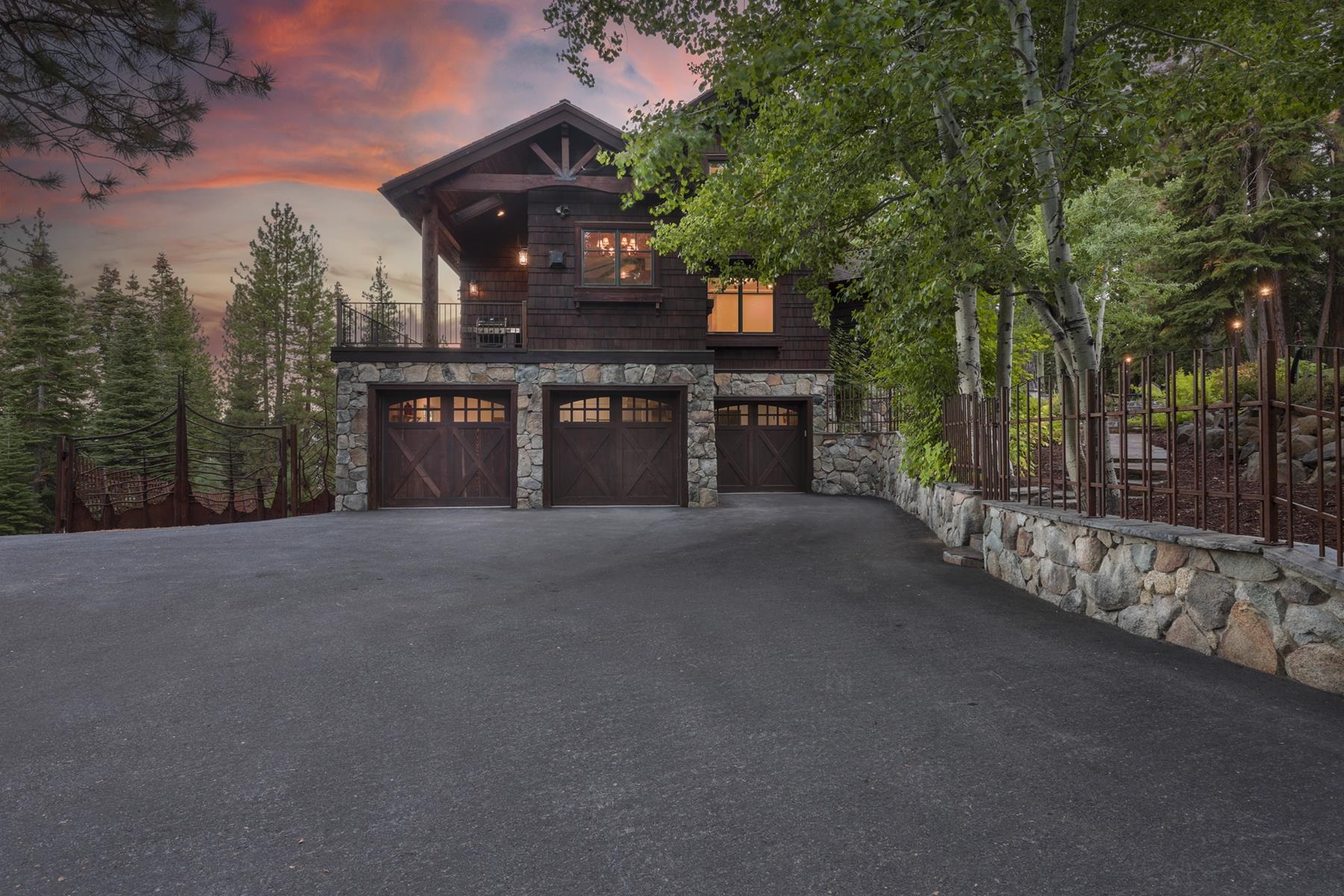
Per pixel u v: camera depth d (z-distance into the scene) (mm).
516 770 2648
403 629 4723
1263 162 21812
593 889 1882
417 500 13383
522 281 17984
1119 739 2844
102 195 7012
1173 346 23828
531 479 13391
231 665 3961
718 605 5402
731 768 2637
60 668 3904
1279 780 2467
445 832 2201
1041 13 7031
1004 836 2129
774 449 16828
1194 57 7055
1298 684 3441
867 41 5262
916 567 7000
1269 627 3617
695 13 6875
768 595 5738
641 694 3484
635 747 2852
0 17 6016
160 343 36375
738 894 1853
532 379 13500
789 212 8359
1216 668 3736
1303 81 6074
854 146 7617
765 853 2051
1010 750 2760
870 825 2207
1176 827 2168
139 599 5539
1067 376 6879
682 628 4734
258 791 2484
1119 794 2385
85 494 12734
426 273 13625
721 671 3838
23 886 1904
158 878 1950
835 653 4148
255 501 15102
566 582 6312
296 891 1890
